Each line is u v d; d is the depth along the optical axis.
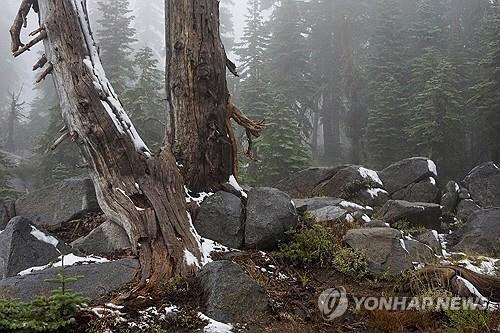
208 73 9.61
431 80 22.19
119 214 7.94
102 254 7.95
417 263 8.18
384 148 23.83
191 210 8.70
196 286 6.48
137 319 5.64
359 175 13.55
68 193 9.98
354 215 10.19
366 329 6.19
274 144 20.12
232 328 5.80
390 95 24.56
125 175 8.28
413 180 13.96
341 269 7.98
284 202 8.97
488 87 21.80
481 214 11.51
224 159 9.84
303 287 7.38
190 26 9.66
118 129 8.48
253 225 8.58
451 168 22.89
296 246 8.33
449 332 5.85
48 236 7.68
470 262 9.09
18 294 6.12
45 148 22.55
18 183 27.31
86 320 5.33
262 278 7.34
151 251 7.23
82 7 9.35
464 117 23.44
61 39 8.84
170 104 9.83
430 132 21.41
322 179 14.27
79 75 8.66
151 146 19.77
